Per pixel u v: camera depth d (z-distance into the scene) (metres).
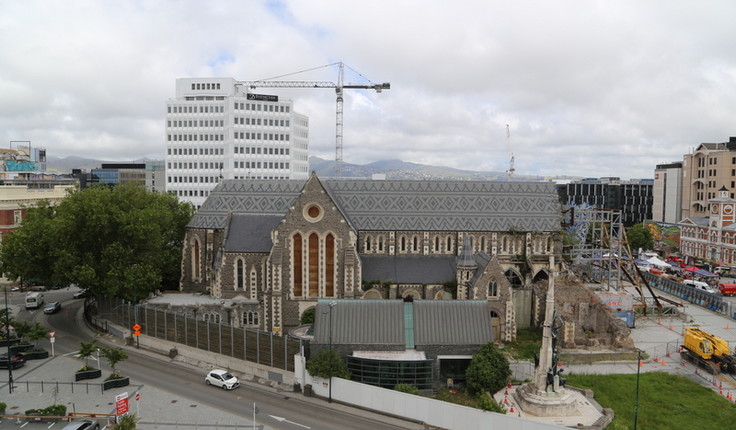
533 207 97.38
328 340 64.12
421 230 93.38
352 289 82.56
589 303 85.94
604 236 133.50
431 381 61.34
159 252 94.75
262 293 86.62
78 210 83.25
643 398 60.97
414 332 65.12
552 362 57.69
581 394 61.53
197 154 197.62
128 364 70.62
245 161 197.00
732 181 180.38
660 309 100.19
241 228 90.75
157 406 57.47
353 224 93.62
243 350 69.69
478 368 60.81
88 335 83.62
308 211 82.00
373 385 60.97
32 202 125.00
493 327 80.88
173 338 77.00
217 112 196.00
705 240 154.62
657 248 178.88
